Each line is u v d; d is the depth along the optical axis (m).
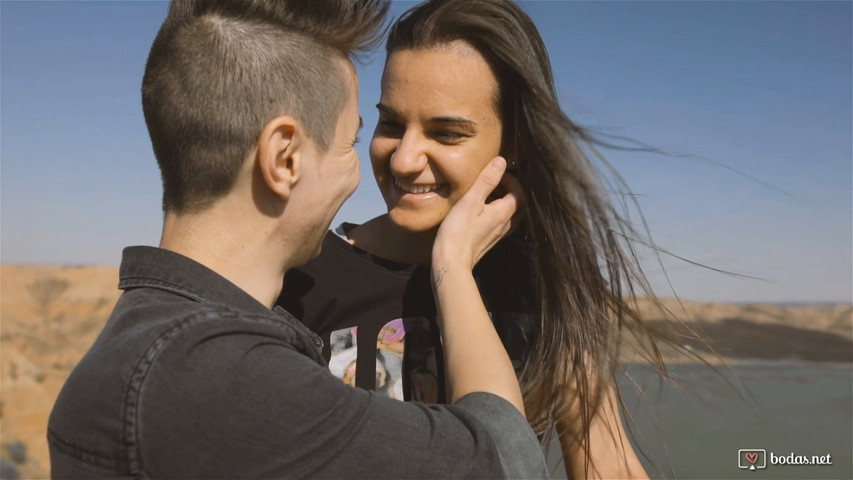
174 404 0.90
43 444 10.33
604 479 1.61
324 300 1.50
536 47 1.54
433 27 1.44
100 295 22.38
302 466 0.92
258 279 1.14
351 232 1.69
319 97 1.14
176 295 1.04
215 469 0.90
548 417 1.54
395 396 1.46
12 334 17.20
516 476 1.04
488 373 1.16
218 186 1.09
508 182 1.56
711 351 1.76
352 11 1.18
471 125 1.46
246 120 1.08
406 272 1.54
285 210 1.13
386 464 0.95
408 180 1.48
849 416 8.45
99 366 0.95
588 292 1.58
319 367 1.00
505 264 1.65
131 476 0.90
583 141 1.55
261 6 1.12
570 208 1.55
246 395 0.91
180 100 1.08
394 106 1.46
